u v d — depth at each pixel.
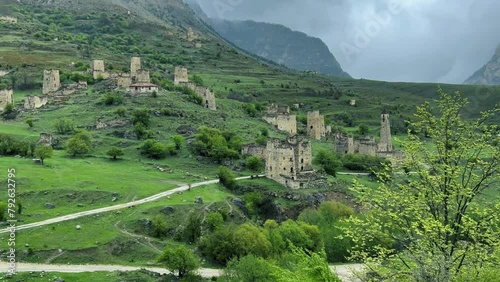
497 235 36.69
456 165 39.81
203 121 199.88
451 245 36.81
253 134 199.88
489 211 37.72
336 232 107.44
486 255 35.94
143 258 93.56
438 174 40.78
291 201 140.50
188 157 164.25
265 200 136.88
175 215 111.00
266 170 156.50
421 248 37.91
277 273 35.72
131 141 170.88
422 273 36.12
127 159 157.75
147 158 161.62
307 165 164.62
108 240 95.12
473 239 37.34
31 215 102.31
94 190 117.44
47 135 165.62
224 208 118.94
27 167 132.12
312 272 33.31
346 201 146.00
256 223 123.75
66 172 132.12
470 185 38.91
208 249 98.25
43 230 95.31
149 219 105.69
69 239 93.69
